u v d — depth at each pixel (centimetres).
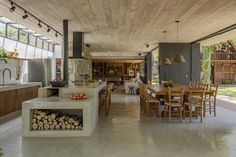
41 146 474
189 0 561
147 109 795
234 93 1605
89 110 551
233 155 427
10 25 997
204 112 786
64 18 748
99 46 1488
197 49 1295
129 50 1770
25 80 1079
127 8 630
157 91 739
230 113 845
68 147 468
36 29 966
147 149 458
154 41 1250
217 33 977
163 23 805
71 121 562
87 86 764
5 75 852
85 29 919
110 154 430
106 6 614
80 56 963
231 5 598
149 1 570
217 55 2509
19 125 654
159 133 573
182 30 934
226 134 564
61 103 547
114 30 938
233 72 2575
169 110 713
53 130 550
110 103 1034
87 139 523
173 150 453
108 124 671
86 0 568
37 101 559
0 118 729
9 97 787
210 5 599
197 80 1291
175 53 1290
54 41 1388
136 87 1576
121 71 2631
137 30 939
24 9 652
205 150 453
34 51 1245
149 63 1920
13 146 473
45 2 588
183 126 646
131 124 670
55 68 1145
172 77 1291
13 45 1027
